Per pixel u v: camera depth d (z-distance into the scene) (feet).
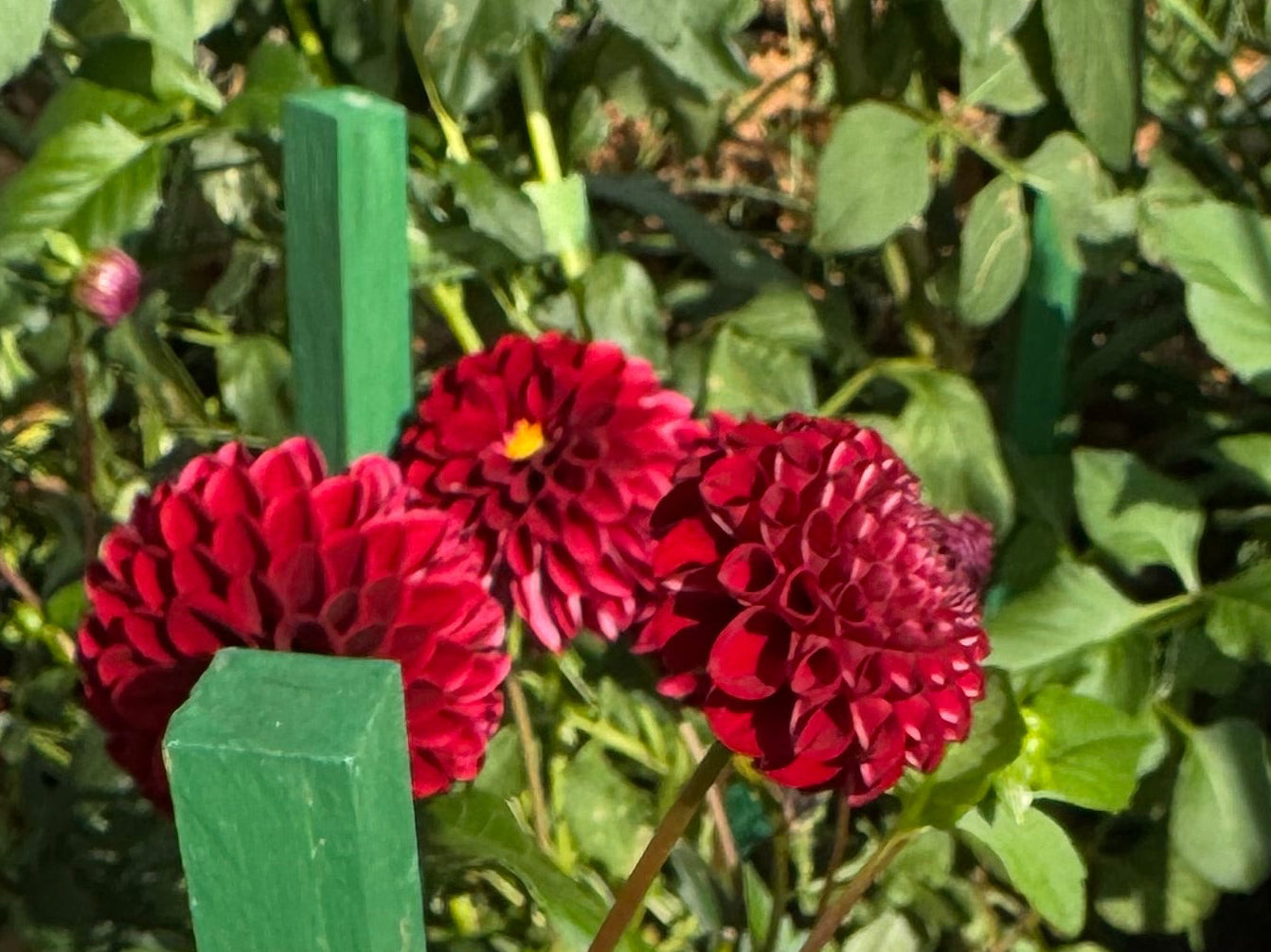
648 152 3.43
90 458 2.39
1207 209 2.39
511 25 2.26
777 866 2.35
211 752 1.55
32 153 2.64
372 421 2.17
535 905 2.45
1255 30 3.01
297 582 1.80
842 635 1.80
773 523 1.82
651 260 3.43
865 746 1.79
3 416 2.63
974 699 1.88
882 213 2.50
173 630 1.81
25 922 2.38
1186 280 2.35
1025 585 2.67
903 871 2.62
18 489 2.74
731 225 3.65
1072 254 2.59
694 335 2.69
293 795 1.56
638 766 2.70
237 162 2.82
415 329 3.04
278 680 1.60
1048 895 2.16
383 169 2.08
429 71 2.34
